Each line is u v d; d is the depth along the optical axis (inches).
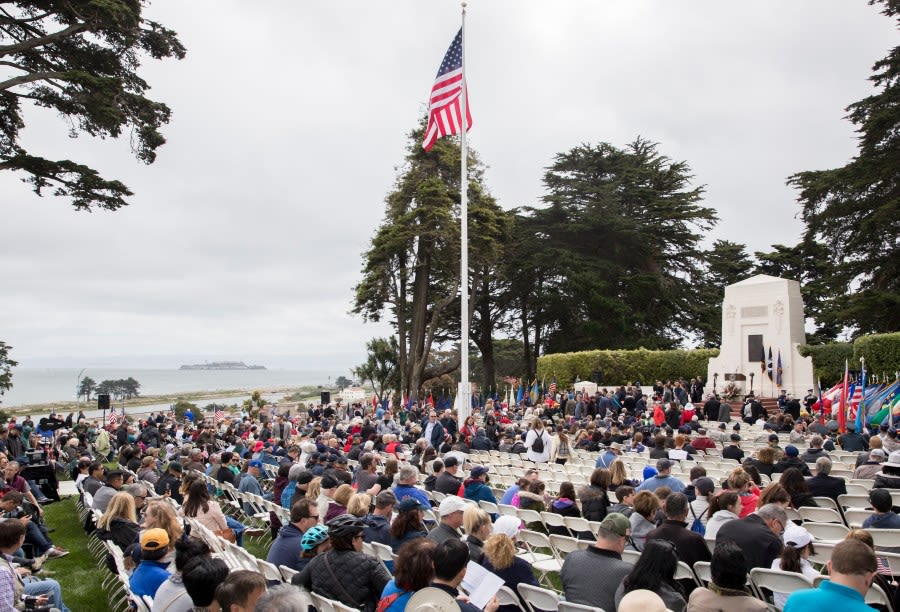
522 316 2815.0
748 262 2753.4
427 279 2162.9
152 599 274.2
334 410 1577.3
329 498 417.7
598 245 2637.8
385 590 226.8
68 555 532.7
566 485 441.1
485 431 1005.2
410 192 2146.9
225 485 654.5
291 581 272.5
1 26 1048.8
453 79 1082.1
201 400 6186.0
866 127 1822.1
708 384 1796.3
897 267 1830.7
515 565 277.9
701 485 383.9
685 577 293.9
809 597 187.8
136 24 1055.0
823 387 1576.0
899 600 262.1
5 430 821.9
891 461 479.8
